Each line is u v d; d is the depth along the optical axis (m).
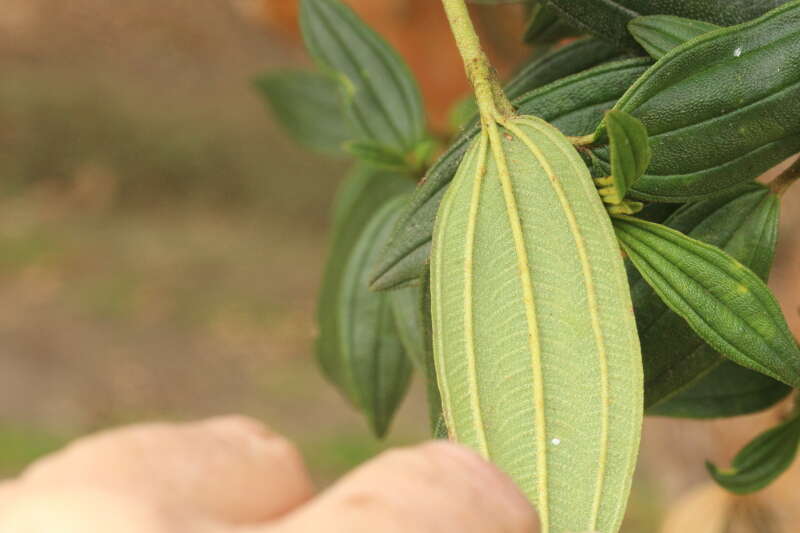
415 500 0.43
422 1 1.08
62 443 3.14
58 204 4.48
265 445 0.44
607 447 0.49
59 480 0.42
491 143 0.51
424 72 1.13
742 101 0.52
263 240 4.37
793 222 1.14
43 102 4.68
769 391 0.60
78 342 3.65
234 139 4.69
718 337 0.52
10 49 5.01
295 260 4.26
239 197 4.60
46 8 5.23
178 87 4.95
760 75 0.52
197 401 3.47
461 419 0.49
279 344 3.76
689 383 0.54
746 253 0.55
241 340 3.77
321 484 2.93
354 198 0.71
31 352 3.58
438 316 0.50
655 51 0.54
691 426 1.41
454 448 0.44
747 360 0.52
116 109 4.71
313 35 0.71
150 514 0.42
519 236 0.50
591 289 0.49
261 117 4.81
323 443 3.19
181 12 5.27
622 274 0.49
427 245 0.53
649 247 0.52
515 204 0.50
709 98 0.52
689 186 0.52
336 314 0.71
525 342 0.49
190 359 3.64
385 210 0.67
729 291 0.52
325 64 0.71
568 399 0.49
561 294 0.49
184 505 0.42
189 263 4.14
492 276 0.50
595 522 0.48
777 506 0.99
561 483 0.49
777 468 0.59
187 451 0.43
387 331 0.67
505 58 1.07
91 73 4.91
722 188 0.53
